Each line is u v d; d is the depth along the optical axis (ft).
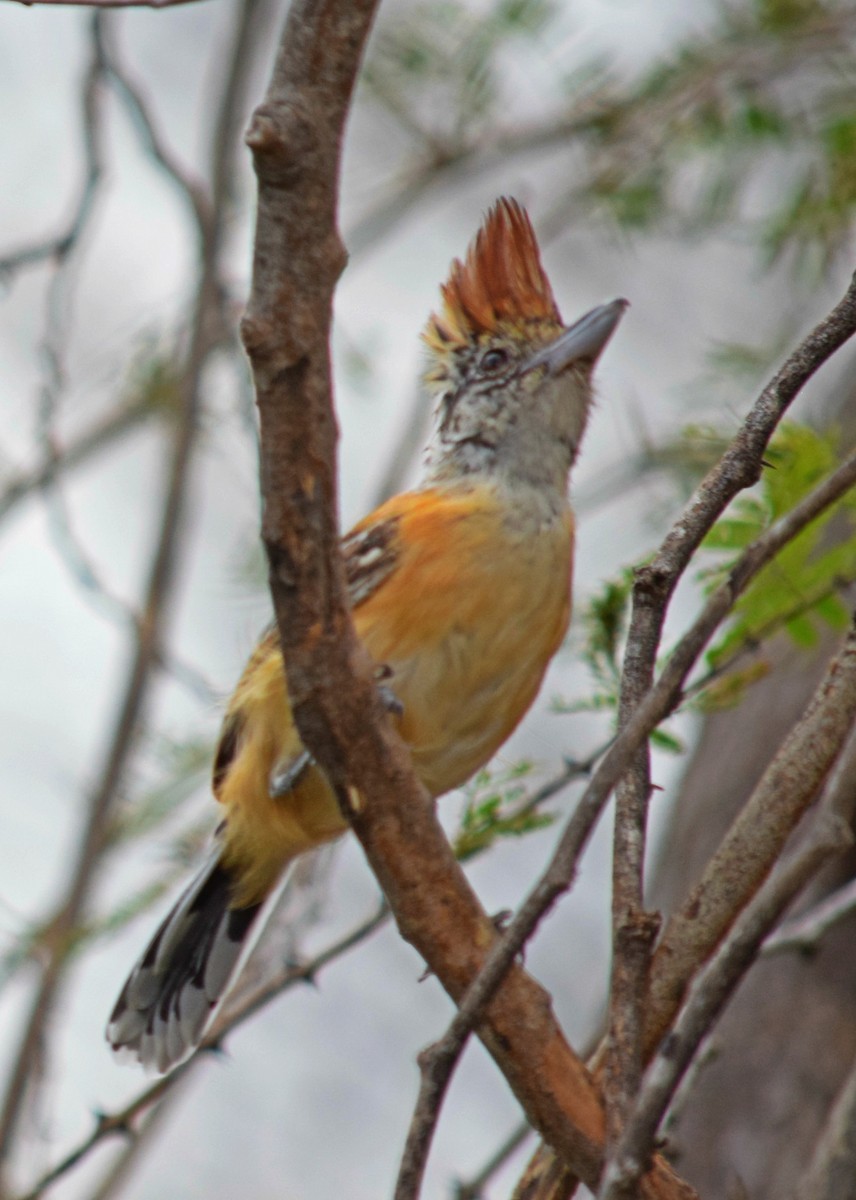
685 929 20.18
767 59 46.62
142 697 40.27
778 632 31.04
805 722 20.34
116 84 39.81
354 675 19.95
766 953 28.84
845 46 46.73
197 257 43.09
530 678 30.96
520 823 29.12
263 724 30.96
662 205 46.96
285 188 17.06
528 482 31.65
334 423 18.57
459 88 48.01
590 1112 20.02
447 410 33.68
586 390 33.53
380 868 20.85
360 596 30.07
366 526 31.14
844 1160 22.76
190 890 33.45
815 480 27.25
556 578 31.07
